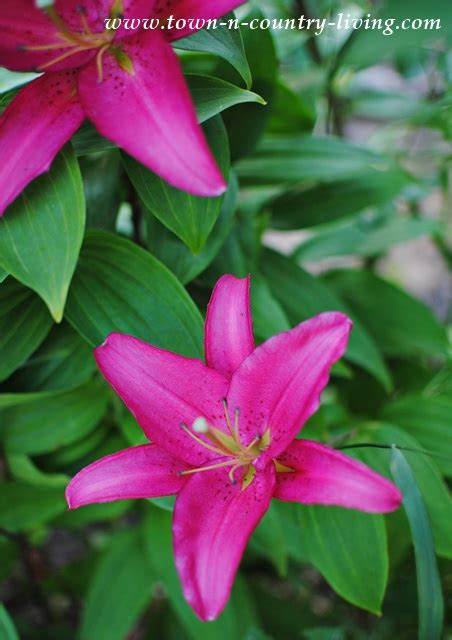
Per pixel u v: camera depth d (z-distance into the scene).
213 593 0.56
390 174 0.85
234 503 0.59
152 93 0.58
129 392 0.61
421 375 0.93
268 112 0.73
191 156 0.56
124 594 0.85
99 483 0.60
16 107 0.61
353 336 0.83
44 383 0.73
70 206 0.62
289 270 0.83
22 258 0.62
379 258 1.09
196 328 0.67
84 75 0.60
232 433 0.59
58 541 1.21
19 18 0.60
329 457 0.57
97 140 0.65
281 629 0.91
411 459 0.74
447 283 1.45
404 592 0.86
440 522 0.72
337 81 0.92
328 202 0.85
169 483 0.61
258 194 0.89
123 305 0.68
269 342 0.58
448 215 1.07
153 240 0.71
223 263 0.76
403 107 1.00
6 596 1.08
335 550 0.71
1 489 0.82
